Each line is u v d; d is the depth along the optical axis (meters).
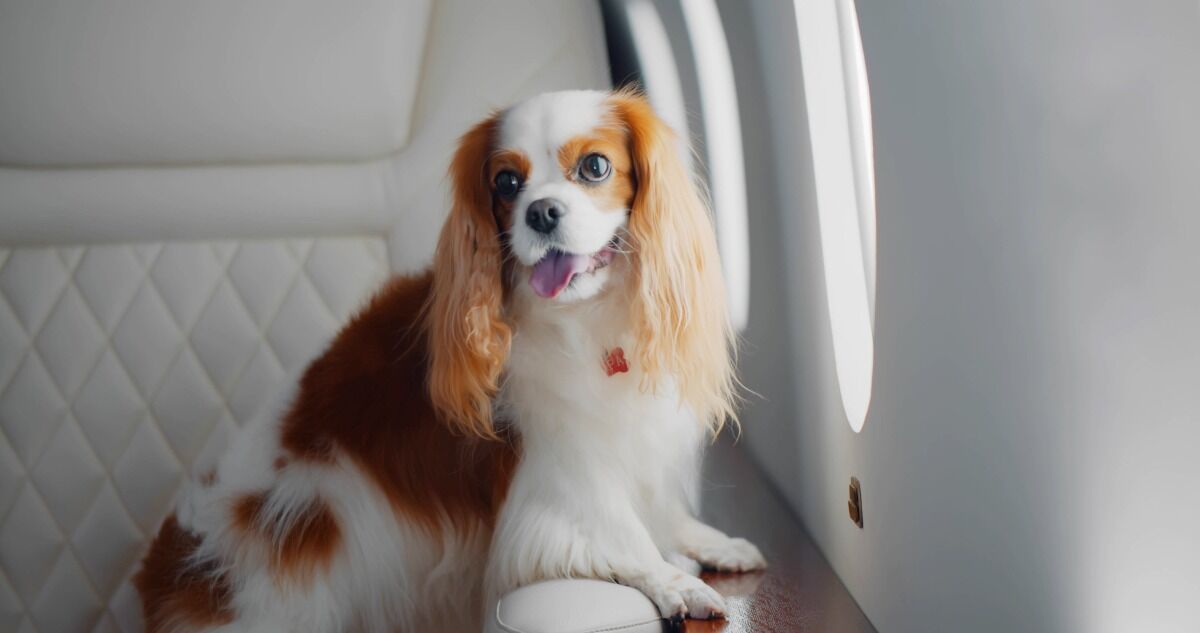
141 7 1.94
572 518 1.42
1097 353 0.85
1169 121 0.76
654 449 1.49
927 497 1.24
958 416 1.12
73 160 1.98
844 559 1.61
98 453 2.02
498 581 1.44
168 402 2.03
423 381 1.51
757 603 1.47
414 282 1.62
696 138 2.17
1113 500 0.85
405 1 1.97
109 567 2.01
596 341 1.43
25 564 1.99
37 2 1.94
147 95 1.95
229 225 2.04
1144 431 0.82
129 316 2.04
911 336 1.27
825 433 1.69
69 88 1.93
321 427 1.50
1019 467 0.98
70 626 1.99
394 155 2.05
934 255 1.16
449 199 1.64
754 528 1.81
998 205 0.98
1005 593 1.03
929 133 1.14
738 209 2.13
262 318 2.05
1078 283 0.87
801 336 1.79
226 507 1.51
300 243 2.07
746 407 2.18
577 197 1.33
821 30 1.57
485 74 2.06
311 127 1.99
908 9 1.16
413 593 1.51
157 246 2.05
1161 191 0.77
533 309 1.42
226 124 1.97
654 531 1.55
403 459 1.49
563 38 2.09
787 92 1.72
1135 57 0.78
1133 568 0.84
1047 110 0.88
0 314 2.02
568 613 1.30
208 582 1.49
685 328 1.42
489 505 1.49
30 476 2.01
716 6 2.02
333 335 1.76
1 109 1.93
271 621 1.44
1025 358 0.96
